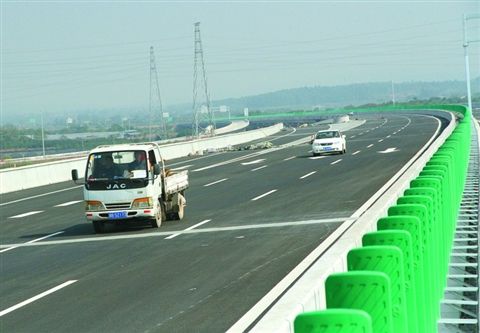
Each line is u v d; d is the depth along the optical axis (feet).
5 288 49.96
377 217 48.37
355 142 214.48
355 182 104.58
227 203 92.32
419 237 27.02
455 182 58.65
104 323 38.42
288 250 56.39
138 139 588.09
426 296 29.58
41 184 149.38
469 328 34.76
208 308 40.11
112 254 61.11
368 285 17.93
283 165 150.10
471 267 46.11
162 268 53.06
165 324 37.37
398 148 170.09
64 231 79.00
